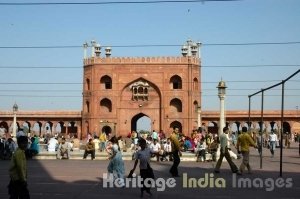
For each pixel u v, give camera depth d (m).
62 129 56.81
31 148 22.97
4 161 21.47
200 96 50.78
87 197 10.30
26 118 56.91
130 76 50.19
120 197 10.32
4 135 31.58
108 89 50.34
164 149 21.78
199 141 22.61
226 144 14.96
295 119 54.22
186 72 49.69
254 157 23.86
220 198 10.20
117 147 12.05
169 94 49.66
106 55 51.22
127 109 50.38
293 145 42.03
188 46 50.38
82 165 18.86
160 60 49.97
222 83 20.92
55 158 23.19
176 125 50.06
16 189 8.02
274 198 10.18
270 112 54.53
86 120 51.38
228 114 54.69
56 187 11.85
